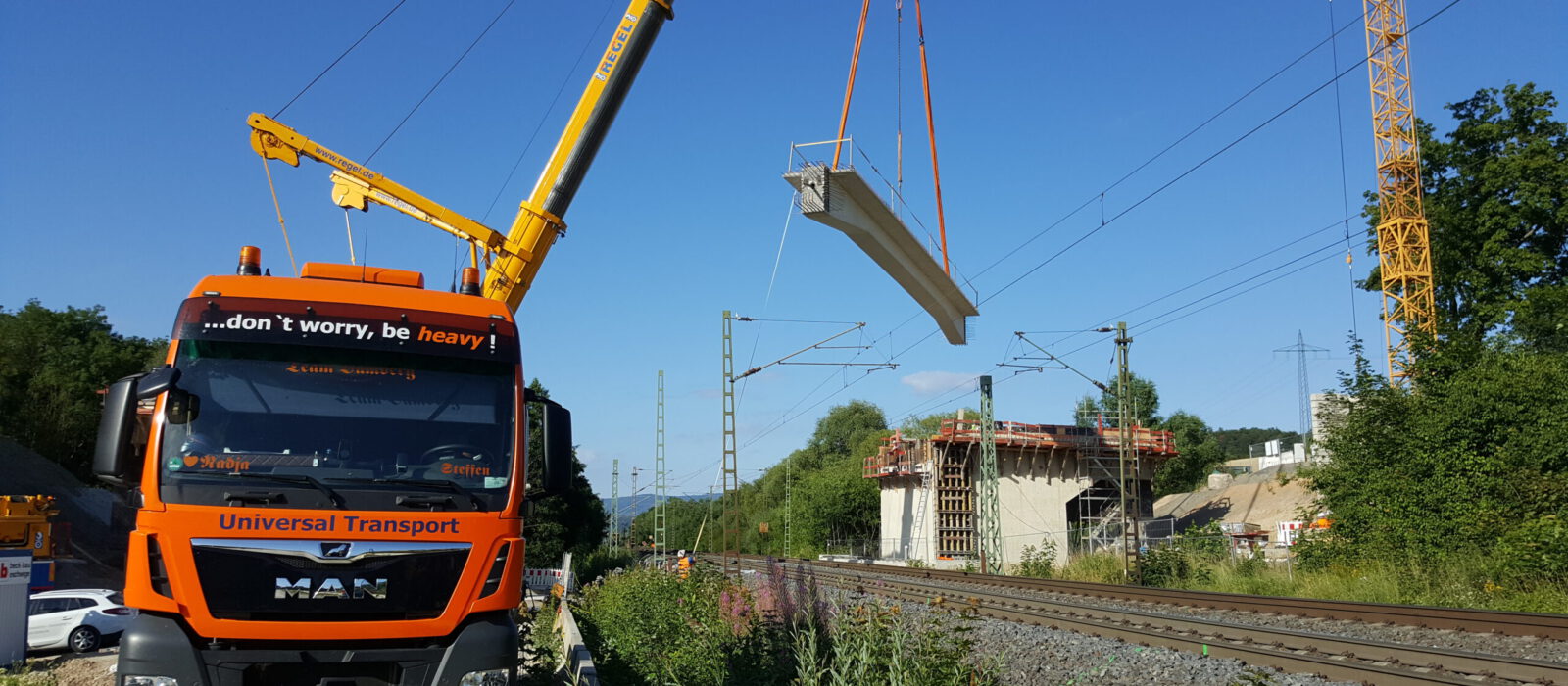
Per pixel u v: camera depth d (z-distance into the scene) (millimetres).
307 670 7551
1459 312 42594
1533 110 39312
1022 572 42906
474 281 10227
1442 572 23984
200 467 7660
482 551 8047
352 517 7703
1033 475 55656
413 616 7746
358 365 8383
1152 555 36156
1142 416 86688
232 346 8164
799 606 15719
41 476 40531
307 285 8664
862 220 25109
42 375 49656
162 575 7332
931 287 29703
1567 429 25703
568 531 56219
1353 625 17500
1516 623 15312
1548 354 30844
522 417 8695
